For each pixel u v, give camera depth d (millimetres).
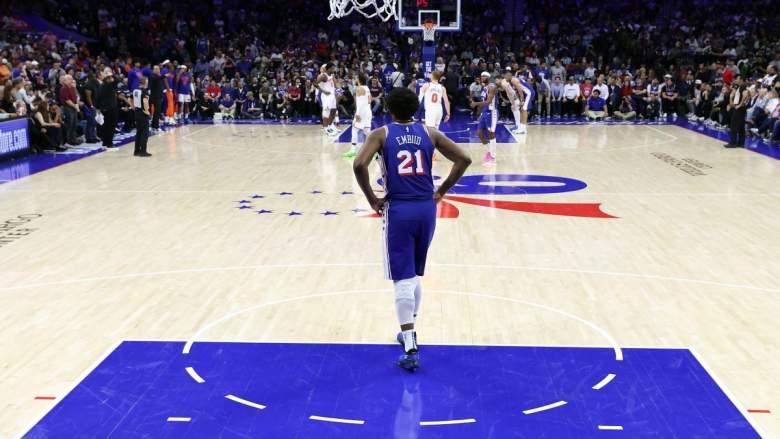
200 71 25797
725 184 12102
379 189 11641
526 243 8516
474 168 13781
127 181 12359
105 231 9070
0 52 20625
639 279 7219
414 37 28375
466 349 5559
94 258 7922
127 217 9812
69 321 6133
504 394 4855
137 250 8227
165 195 11219
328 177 12781
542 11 31828
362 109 15672
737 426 4449
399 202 5215
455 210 10203
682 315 6262
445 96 14523
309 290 6879
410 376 5117
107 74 16016
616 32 29250
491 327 5992
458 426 4457
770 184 12078
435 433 4383
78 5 28203
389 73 24484
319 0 31125
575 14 31875
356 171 5105
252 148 16531
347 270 7477
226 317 6215
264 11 31188
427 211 5250
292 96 23625
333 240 8625
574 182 12328
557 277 7273
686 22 30922
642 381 5031
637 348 5570
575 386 4961
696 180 12477
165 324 6062
